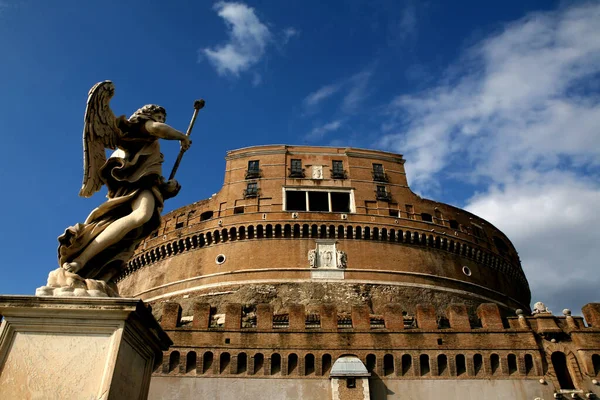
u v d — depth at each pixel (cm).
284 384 2938
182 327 3103
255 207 5006
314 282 4544
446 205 5538
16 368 426
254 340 3072
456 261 5156
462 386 2981
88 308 455
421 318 3228
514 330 3169
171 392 2848
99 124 578
